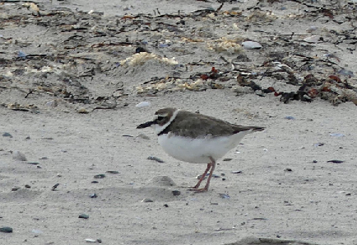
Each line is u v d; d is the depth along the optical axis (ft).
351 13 74.23
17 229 23.70
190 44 56.95
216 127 28.58
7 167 31.09
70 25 62.13
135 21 64.23
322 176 31.60
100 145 36.11
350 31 67.15
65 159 33.01
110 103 44.75
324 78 50.70
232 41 58.03
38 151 34.19
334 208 27.09
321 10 73.31
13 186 28.63
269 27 67.15
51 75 49.01
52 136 37.40
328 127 41.06
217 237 23.72
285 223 25.27
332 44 61.62
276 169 32.71
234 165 33.45
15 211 25.62
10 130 37.93
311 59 55.31
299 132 39.96
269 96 46.85
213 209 26.68
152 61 51.52
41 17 65.92
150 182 29.58
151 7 75.77
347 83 49.29
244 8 76.89
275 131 40.14
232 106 44.68
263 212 26.48
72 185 28.96
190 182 30.58
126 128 40.06
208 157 29.09
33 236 23.12
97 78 50.03
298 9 76.79
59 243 22.61
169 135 29.04
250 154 35.40
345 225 25.12
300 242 23.04
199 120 28.76
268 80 49.16
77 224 24.48
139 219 25.27
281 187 29.89
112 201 27.25
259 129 29.55
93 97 46.24
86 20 64.80
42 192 27.84
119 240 23.18
